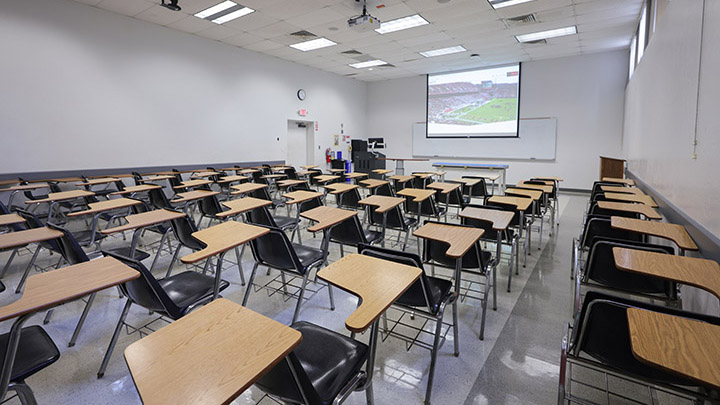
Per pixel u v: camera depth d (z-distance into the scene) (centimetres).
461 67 988
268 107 870
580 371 195
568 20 601
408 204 440
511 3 531
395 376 195
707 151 210
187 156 715
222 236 212
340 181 662
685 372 91
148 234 476
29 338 155
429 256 248
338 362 139
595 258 215
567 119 882
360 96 1194
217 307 120
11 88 495
